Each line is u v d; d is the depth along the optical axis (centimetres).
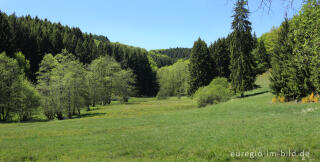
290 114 2127
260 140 1097
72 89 4400
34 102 4041
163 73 11856
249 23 4412
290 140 1007
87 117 3953
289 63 2906
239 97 4719
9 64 4075
